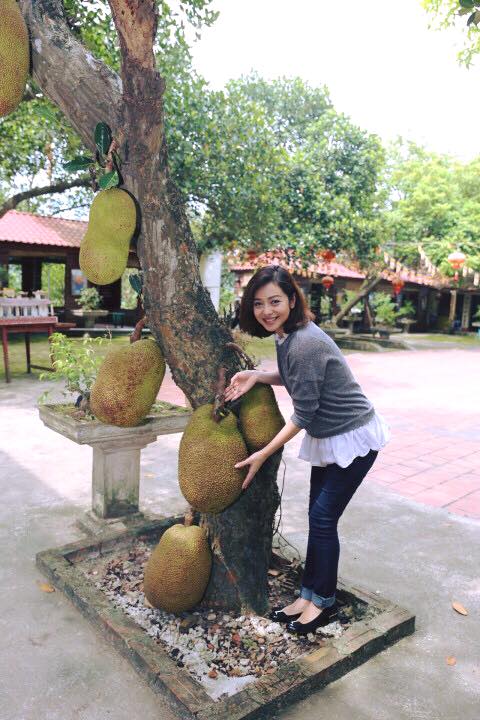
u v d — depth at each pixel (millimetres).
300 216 13164
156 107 1976
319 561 2367
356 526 3672
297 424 2152
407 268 18297
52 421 3254
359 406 2291
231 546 2453
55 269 22938
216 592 2518
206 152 9391
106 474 3355
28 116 8703
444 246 17094
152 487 4277
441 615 2666
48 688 2057
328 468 2361
